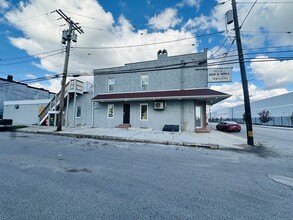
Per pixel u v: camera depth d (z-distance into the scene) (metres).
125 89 15.74
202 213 2.55
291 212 2.63
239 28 9.47
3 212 2.46
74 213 2.46
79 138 10.45
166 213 2.52
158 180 3.85
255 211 2.64
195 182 3.79
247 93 9.23
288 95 30.58
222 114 61.81
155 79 14.80
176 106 13.80
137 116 14.81
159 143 9.05
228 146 8.25
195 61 12.61
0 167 4.59
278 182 3.89
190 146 8.50
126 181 3.76
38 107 20.31
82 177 3.95
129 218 2.37
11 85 26.41
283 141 10.45
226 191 3.35
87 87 17.67
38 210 2.53
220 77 13.22
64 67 13.43
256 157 6.51
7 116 22.09
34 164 4.90
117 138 10.11
